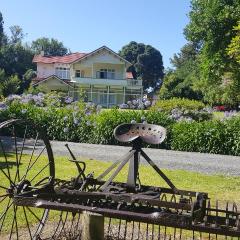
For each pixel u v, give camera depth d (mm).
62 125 14883
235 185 8477
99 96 50938
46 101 16688
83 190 4625
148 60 87938
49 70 57531
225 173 9859
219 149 13297
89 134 14633
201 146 13453
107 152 12344
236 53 18047
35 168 9102
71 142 14539
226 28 30484
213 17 30719
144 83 89438
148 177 8750
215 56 30609
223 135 13281
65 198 4234
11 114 15359
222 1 30766
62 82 49625
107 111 14914
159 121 14125
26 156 10672
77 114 14898
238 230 3604
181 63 84688
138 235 4969
